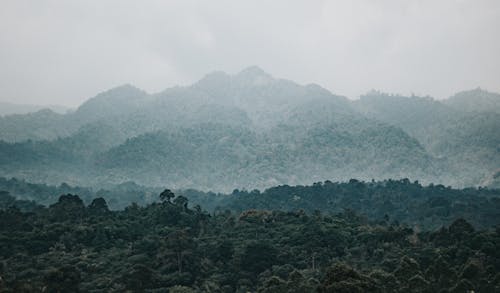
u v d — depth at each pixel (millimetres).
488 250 127000
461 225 148750
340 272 95500
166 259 128375
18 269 125625
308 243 139625
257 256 129125
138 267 116875
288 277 114812
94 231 150375
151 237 148125
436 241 143000
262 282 116562
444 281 106562
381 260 132750
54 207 176000
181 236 131500
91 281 120250
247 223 166250
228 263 131125
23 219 163750
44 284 107875
